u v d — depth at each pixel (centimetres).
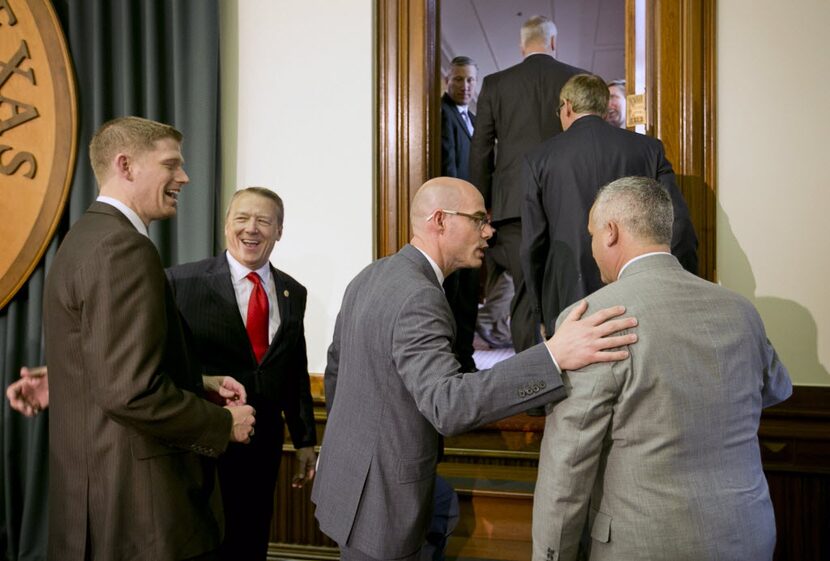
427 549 164
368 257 245
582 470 110
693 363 107
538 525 115
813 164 218
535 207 208
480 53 680
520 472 234
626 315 110
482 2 549
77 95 251
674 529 106
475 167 271
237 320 176
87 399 124
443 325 123
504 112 261
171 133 141
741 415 109
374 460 127
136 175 135
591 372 109
